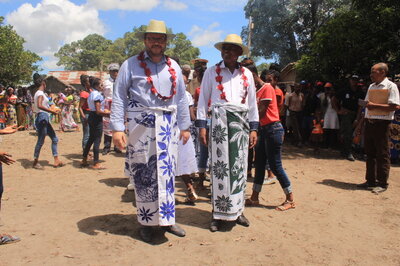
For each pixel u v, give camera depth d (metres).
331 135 10.44
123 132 3.42
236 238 3.69
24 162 7.34
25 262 3.03
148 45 3.38
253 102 3.98
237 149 3.80
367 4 10.02
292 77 14.35
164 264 3.10
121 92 3.42
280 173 4.56
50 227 3.84
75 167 6.99
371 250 3.53
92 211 4.40
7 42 32.34
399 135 8.06
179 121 3.76
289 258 3.30
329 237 3.81
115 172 6.62
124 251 3.31
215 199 3.87
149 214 3.47
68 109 13.88
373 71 5.58
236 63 3.92
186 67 5.92
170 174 3.50
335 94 8.85
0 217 4.11
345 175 6.91
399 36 9.78
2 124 13.05
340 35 9.97
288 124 11.39
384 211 4.70
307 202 5.02
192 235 3.74
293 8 23.03
